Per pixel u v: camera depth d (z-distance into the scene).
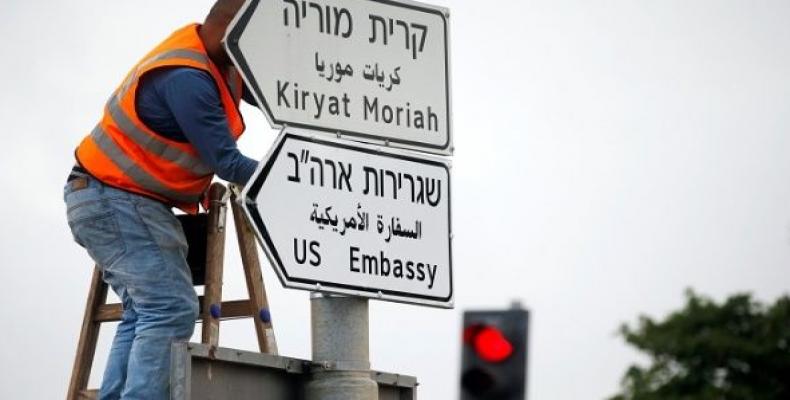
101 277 20.95
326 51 16.98
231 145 17.38
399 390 17.20
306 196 16.19
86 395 20.77
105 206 17.53
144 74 17.47
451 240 17.30
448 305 17.12
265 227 15.80
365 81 17.17
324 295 16.27
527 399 14.92
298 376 15.98
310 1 16.97
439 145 17.53
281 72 16.67
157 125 17.55
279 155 16.03
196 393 14.63
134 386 16.97
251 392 15.33
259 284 21.17
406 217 16.95
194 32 17.69
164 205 17.77
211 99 17.38
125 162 17.59
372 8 17.39
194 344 14.57
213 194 19.88
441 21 17.84
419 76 17.56
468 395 15.05
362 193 16.66
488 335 15.01
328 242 16.25
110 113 17.73
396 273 16.73
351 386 16.05
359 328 16.30
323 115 16.81
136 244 17.50
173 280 17.52
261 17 16.67
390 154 17.02
